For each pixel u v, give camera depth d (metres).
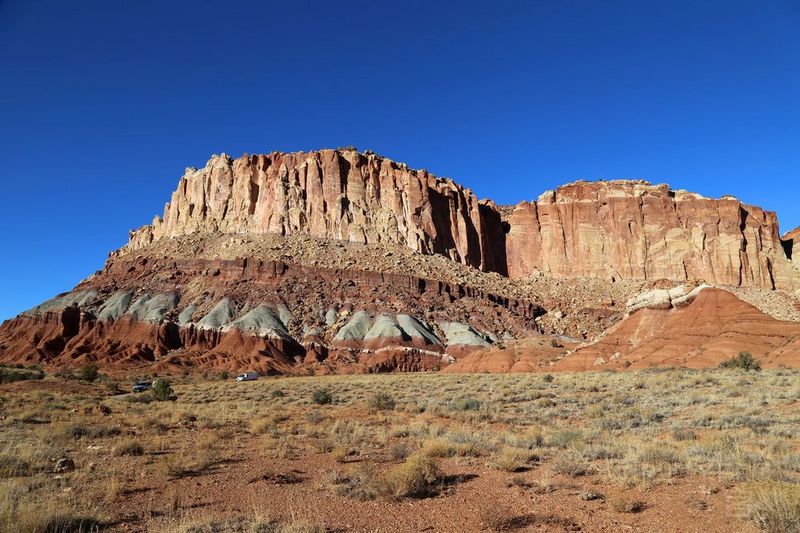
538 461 13.52
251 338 109.62
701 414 20.41
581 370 69.00
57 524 8.55
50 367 93.00
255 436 20.19
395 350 107.56
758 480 9.89
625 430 17.73
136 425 23.11
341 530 8.55
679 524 8.11
